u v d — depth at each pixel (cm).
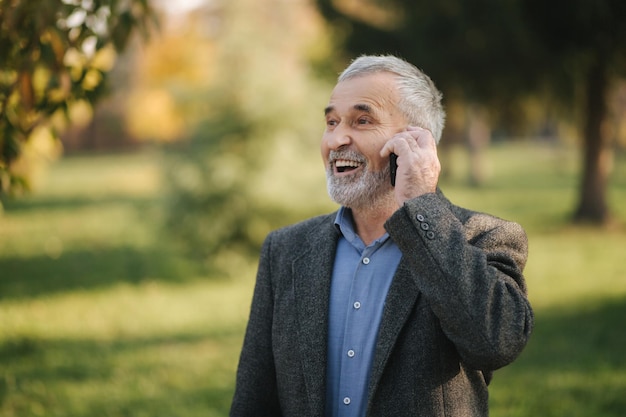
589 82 1192
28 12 246
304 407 166
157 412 433
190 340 609
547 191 1872
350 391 163
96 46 264
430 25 1062
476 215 170
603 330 601
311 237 181
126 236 1287
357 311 166
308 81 902
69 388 477
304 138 880
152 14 280
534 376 487
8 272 934
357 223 178
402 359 156
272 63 874
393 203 172
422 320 157
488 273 147
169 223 898
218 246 878
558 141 2761
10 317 679
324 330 168
